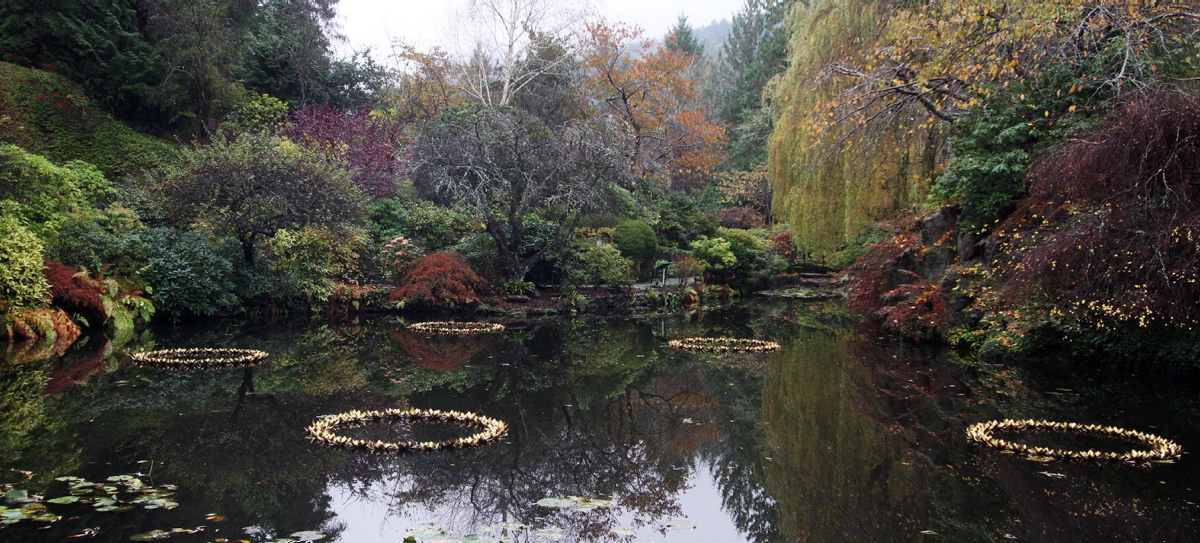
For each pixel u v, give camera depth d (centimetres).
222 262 1230
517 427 583
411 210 1702
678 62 2961
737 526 373
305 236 1373
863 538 356
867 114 1162
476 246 1570
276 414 598
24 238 923
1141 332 804
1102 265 703
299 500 394
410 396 690
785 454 513
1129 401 673
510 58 2541
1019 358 908
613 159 1567
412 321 1353
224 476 431
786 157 1380
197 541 327
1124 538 357
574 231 1689
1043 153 848
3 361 789
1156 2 786
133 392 660
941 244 1107
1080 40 856
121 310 1042
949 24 934
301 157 1272
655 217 2181
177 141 1792
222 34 1891
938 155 1195
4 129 1433
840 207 1262
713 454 512
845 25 1285
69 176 1259
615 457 502
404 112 2478
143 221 1286
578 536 354
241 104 1894
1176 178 641
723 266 2048
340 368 830
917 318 1115
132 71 1727
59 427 527
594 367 891
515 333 1220
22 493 373
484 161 1459
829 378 820
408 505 393
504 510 390
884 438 557
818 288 2333
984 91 912
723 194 3086
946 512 395
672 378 823
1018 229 884
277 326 1218
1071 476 460
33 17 1653
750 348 1062
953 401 688
